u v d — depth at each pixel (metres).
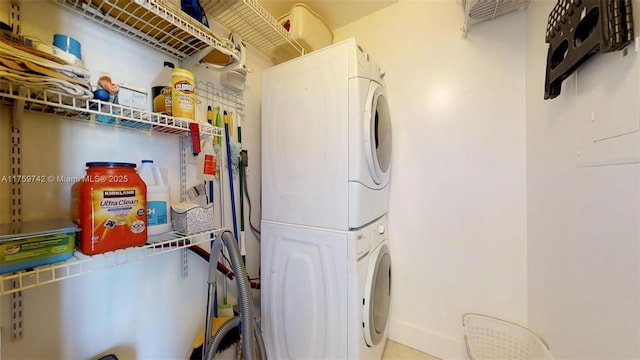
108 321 0.95
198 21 1.05
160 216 0.98
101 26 0.93
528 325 1.35
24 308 0.76
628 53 0.65
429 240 1.66
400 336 1.73
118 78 0.97
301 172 1.35
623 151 0.67
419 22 1.70
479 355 1.43
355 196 1.18
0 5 0.73
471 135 1.53
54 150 0.82
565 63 0.88
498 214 1.45
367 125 1.22
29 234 0.61
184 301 1.22
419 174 1.69
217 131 1.20
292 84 1.39
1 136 0.72
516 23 1.40
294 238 1.36
